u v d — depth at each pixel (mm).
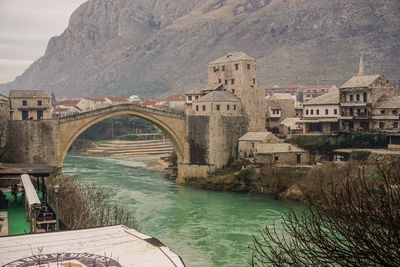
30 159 80625
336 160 90062
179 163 104312
